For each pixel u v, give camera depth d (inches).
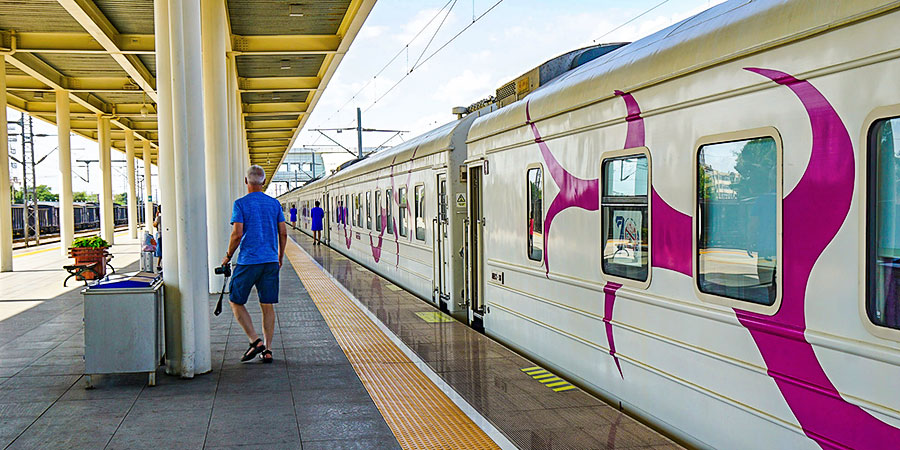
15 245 1384.1
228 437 187.0
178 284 245.4
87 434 189.2
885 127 121.3
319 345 304.7
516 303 292.5
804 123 137.5
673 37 185.8
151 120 1366.9
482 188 338.6
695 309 171.6
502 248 307.0
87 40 712.4
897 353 118.6
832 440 132.6
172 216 246.2
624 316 206.2
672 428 184.7
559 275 248.5
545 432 186.7
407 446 179.6
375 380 244.7
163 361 259.8
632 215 200.1
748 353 154.6
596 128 218.7
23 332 342.6
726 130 159.5
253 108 1205.1
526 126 274.2
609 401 217.9
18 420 200.8
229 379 246.2
